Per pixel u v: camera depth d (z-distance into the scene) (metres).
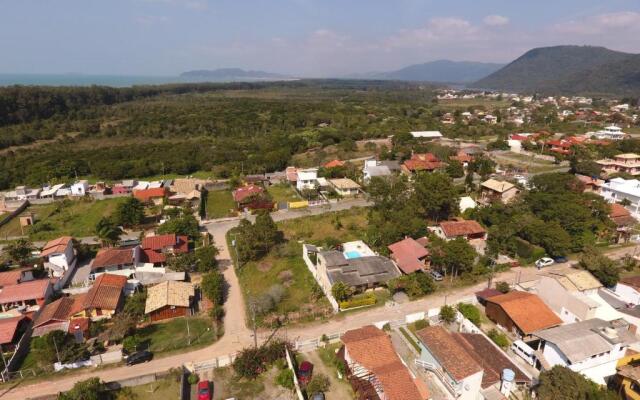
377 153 132.12
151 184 100.81
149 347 43.69
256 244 64.00
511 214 73.88
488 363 38.81
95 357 40.94
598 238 70.19
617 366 39.88
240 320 48.84
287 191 98.69
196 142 149.75
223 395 36.72
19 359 42.03
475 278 56.72
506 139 147.75
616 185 86.38
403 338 44.19
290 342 43.16
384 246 64.31
